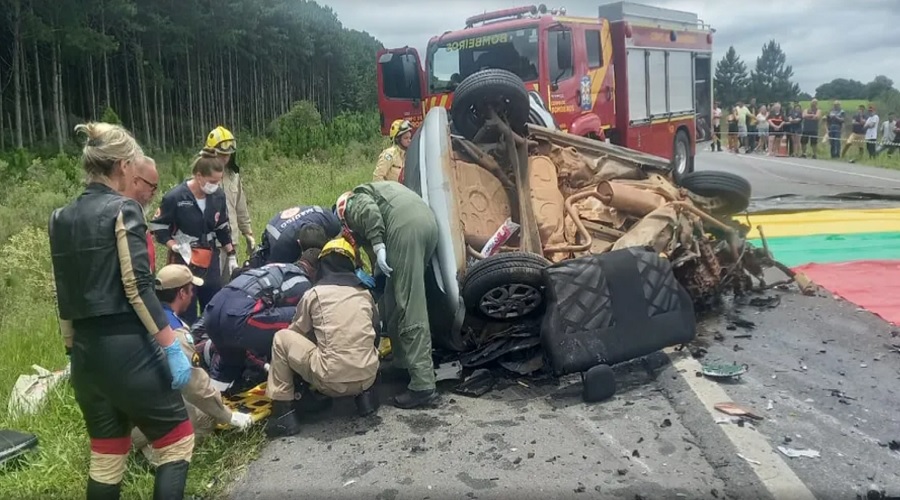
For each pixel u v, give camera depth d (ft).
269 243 20.72
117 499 11.83
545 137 22.81
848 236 30.86
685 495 12.19
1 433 15.30
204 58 211.20
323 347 15.46
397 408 16.61
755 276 23.13
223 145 18.89
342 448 14.73
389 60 42.75
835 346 18.53
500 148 21.97
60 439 15.46
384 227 16.66
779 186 50.52
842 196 42.63
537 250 19.81
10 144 132.98
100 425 11.47
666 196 21.70
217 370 17.74
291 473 13.78
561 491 12.51
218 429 15.28
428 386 16.48
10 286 30.81
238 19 211.20
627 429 14.78
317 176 65.87
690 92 51.65
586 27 39.65
